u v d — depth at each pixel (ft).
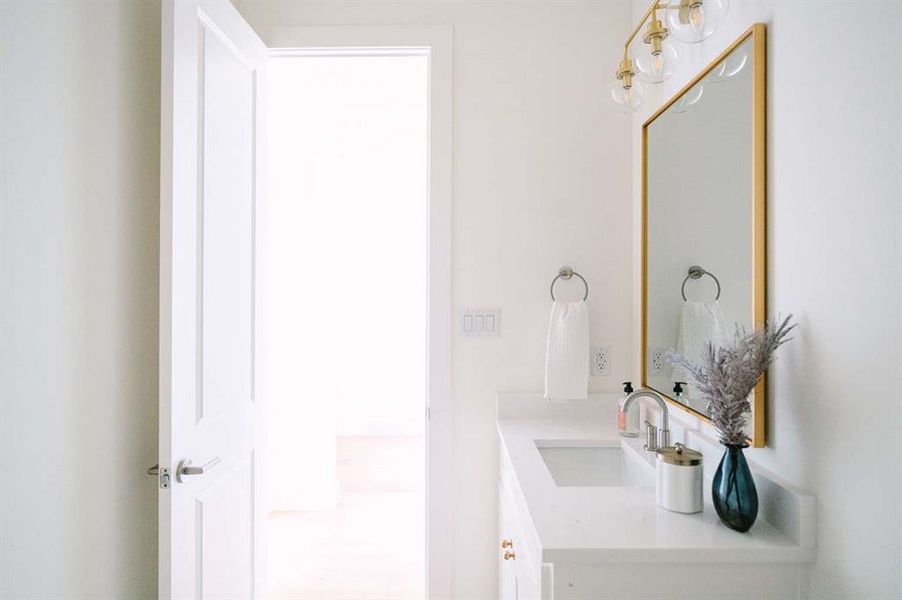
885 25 2.67
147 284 4.83
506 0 6.73
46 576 3.61
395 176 16.98
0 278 3.23
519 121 6.72
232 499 5.54
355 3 6.75
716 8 3.58
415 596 7.59
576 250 6.72
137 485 4.68
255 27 6.75
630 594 3.26
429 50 6.75
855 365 2.87
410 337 17.08
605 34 6.70
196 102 4.70
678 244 5.09
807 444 3.28
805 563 3.23
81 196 3.94
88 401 4.04
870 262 2.77
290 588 7.80
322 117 11.16
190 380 4.59
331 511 10.76
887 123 2.66
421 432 17.07
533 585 3.73
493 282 6.73
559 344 6.37
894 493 2.62
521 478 4.44
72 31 3.83
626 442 5.47
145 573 4.80
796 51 3.39
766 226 3.71
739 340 3.74
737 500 3.40
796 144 3.39
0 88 3.20
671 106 5.30
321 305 10.91
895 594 2.62
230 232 5.45
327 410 10.92
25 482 3.44
